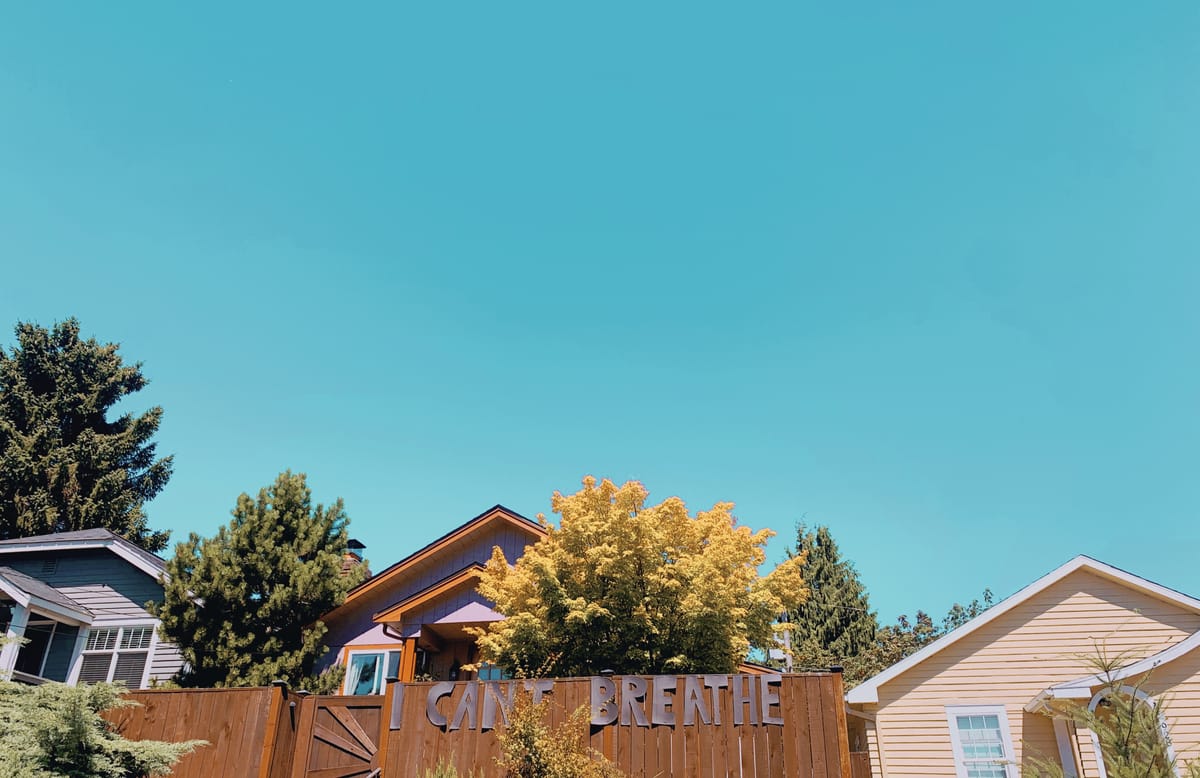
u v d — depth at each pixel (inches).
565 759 398.0
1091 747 581.0
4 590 748.6
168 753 402.6
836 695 423.2
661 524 658.8
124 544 845.2
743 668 740.0
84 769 384.5
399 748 450.3
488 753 439.8
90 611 829.2
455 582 759.1
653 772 418.3
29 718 386.6
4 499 1325.0
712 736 422.3
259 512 754.2
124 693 436.5
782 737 418.6
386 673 797.9
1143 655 616.1
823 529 1696.6
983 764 612.1
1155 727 419.8
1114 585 649.0
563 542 641.0
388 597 831.7
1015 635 645.3
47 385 1488.7
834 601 1606.8
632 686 437.7
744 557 649.0
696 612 587.8
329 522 789.9
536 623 603.8
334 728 451.8
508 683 452.4
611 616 601.6
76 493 1362.0
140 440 1481.3
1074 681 584.4
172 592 698.2
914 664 647.8
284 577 731.4
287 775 436.8
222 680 684.7
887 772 622.5
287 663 692.1
